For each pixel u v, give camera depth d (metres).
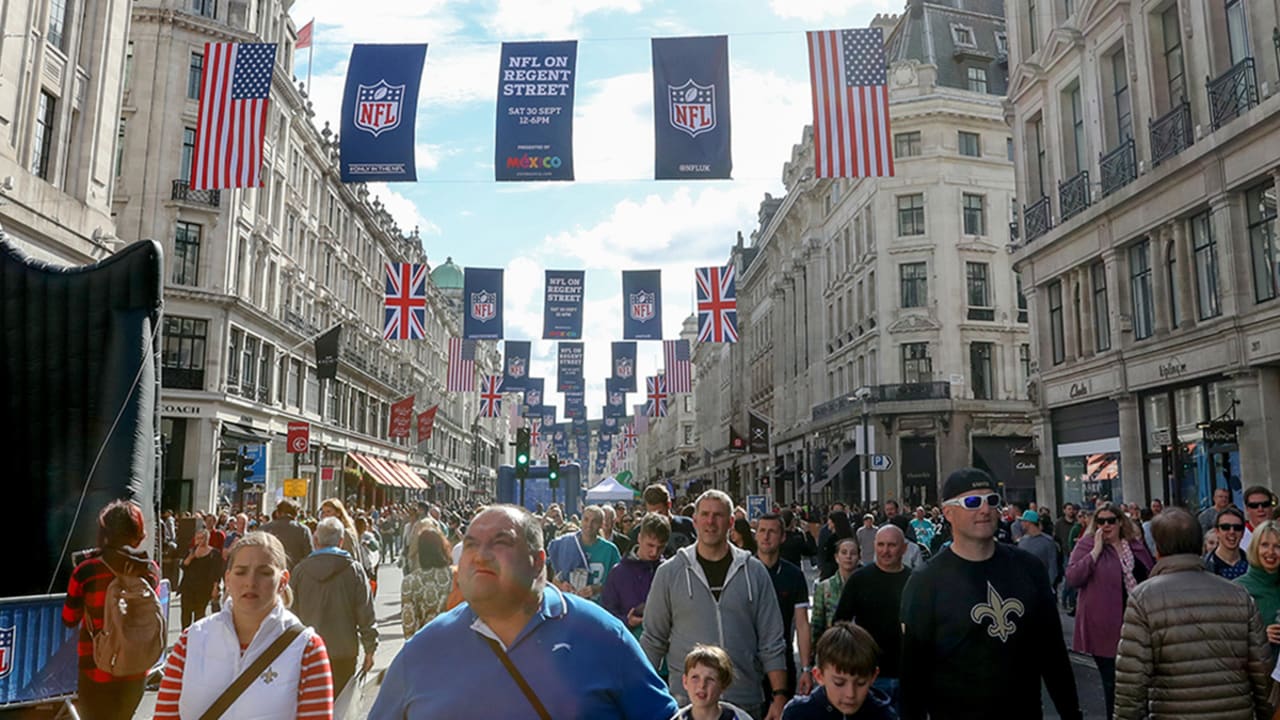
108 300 8.95
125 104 33.91
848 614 6.29
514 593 2.68
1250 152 16.50
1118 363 20.92
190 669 3.70
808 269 53.94
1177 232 18.88
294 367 44.34
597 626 2.80
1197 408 18.75
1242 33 17.36
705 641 5.29
